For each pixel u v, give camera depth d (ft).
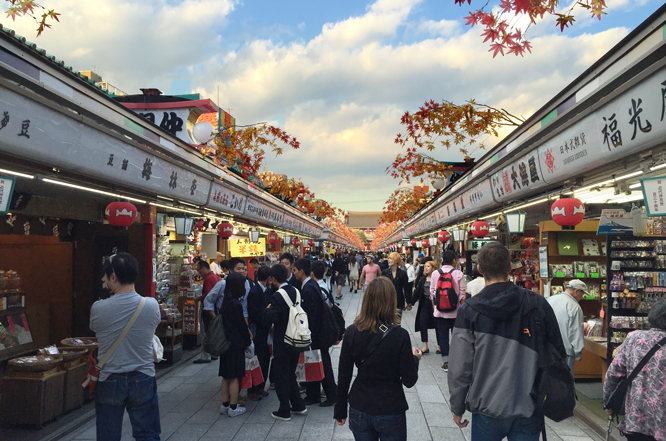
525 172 18.17
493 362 8.04
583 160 13.23
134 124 16.08
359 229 405.18
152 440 10.19
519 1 10.82
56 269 22.65
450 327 22.11
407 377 8.79
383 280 9.19
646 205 10.11
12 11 10.59
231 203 30.25
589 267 21.44
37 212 18.90
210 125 28.63
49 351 16.78
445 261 23.06
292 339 15.12
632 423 8.81
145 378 10.21
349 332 9.23
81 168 13.23
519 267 28.14
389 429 8.68
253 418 15.93
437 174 39.42
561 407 7.55
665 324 8.93
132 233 22.15
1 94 9.43
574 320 15.51
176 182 20.49
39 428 14.60
